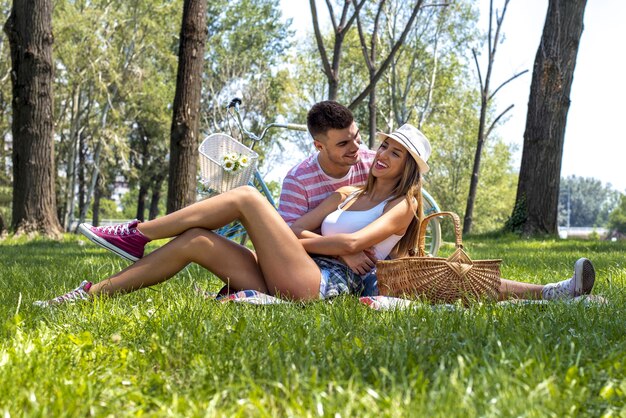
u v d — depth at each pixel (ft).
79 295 13.04
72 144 115.96
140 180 138.92
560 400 6.89
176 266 13.23
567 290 13.91
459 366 7.82
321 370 8.12
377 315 11.52
